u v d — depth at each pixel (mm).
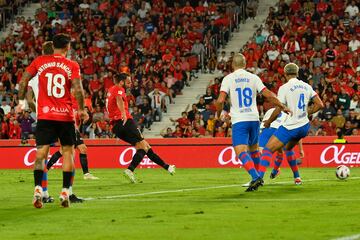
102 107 83562
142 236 24250
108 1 103688
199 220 27859
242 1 100250
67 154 32312
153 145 70562
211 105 79875
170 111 86375
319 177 51625
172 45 93500
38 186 31812
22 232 25500
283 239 23375
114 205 33344
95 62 93125
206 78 90438
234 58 39156
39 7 111625
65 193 32344
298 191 39531
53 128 31766
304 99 40406
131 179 48594
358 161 66812
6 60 98062
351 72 82375
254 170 38844
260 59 87812
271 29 92625
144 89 86188
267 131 46469
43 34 101438
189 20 96938
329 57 84312
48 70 31641
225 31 96250
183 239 23562
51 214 30188
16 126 80688
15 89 92688
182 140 70125
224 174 57875
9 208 32469
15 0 110625
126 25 99438
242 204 33188
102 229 25922
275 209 31047
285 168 64062
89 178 52625
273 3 102500
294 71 40656
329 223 26734
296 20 92250
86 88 88875
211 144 69500
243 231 25062
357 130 73438
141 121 82500
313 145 67625
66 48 32031
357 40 87625
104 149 71125
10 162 72250
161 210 31203
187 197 37125
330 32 88938
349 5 92938
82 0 106500
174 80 88375
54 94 31594
